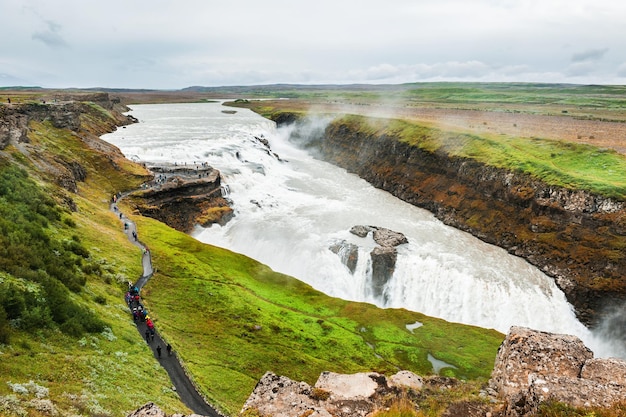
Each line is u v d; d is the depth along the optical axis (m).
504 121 149.62
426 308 76.12
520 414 17.64
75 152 105.81
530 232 85.44
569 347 22.06
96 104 192.50
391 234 89.25
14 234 46.59
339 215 102.38
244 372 44.91
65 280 46.34
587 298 70.62
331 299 69.31
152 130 173.00
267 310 60.62
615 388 16.58
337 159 156.75
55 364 30.55
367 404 21.66
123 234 77.06
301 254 84.88
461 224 97.00
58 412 24.64
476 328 61.91
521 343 22.81
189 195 100.75
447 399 22.06
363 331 59.59
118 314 48.66
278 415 20.11
